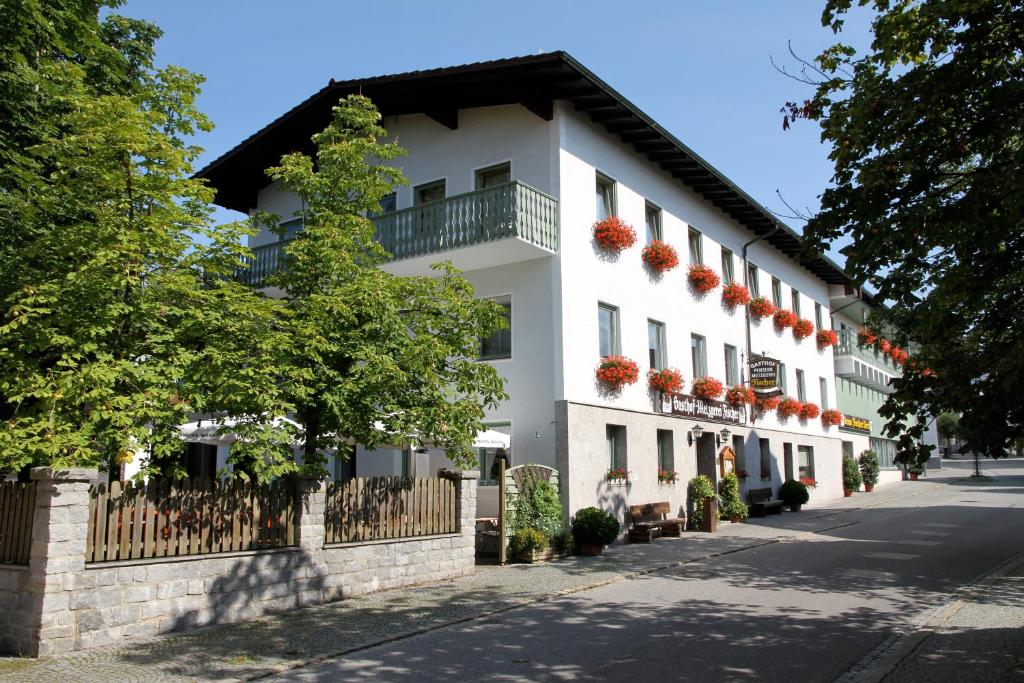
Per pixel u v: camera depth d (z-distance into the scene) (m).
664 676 7.19
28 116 11.71
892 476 42.47
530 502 15.08
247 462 9.94
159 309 9.87
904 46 7.96
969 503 27.73
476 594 11.25
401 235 17.59
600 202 18.80
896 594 11.23
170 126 11.98
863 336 9.19
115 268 9.33
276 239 22.39
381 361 10.63
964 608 10.20
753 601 10.80
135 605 8.48
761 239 27.50
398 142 19.97
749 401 24.02
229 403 9.67
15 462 8.45
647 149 20.05
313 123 20.22
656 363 20.30
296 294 11.94
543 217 16.61
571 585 11.96
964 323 8.09
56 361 9.77
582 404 16.77
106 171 9.91
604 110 17.98
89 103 9.85
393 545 11.73
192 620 9.03
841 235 8.22
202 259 10.88
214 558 9.33
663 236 20.94
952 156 7.71
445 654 8.02
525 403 16.81
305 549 10.45
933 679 7.00
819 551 15.90
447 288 12.23
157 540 8.85
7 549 8.24
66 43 12.59
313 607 10.31
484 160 18.34
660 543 17.31
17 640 7.84
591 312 17.59
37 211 10.64
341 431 11.44
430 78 17.38
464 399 11.80
